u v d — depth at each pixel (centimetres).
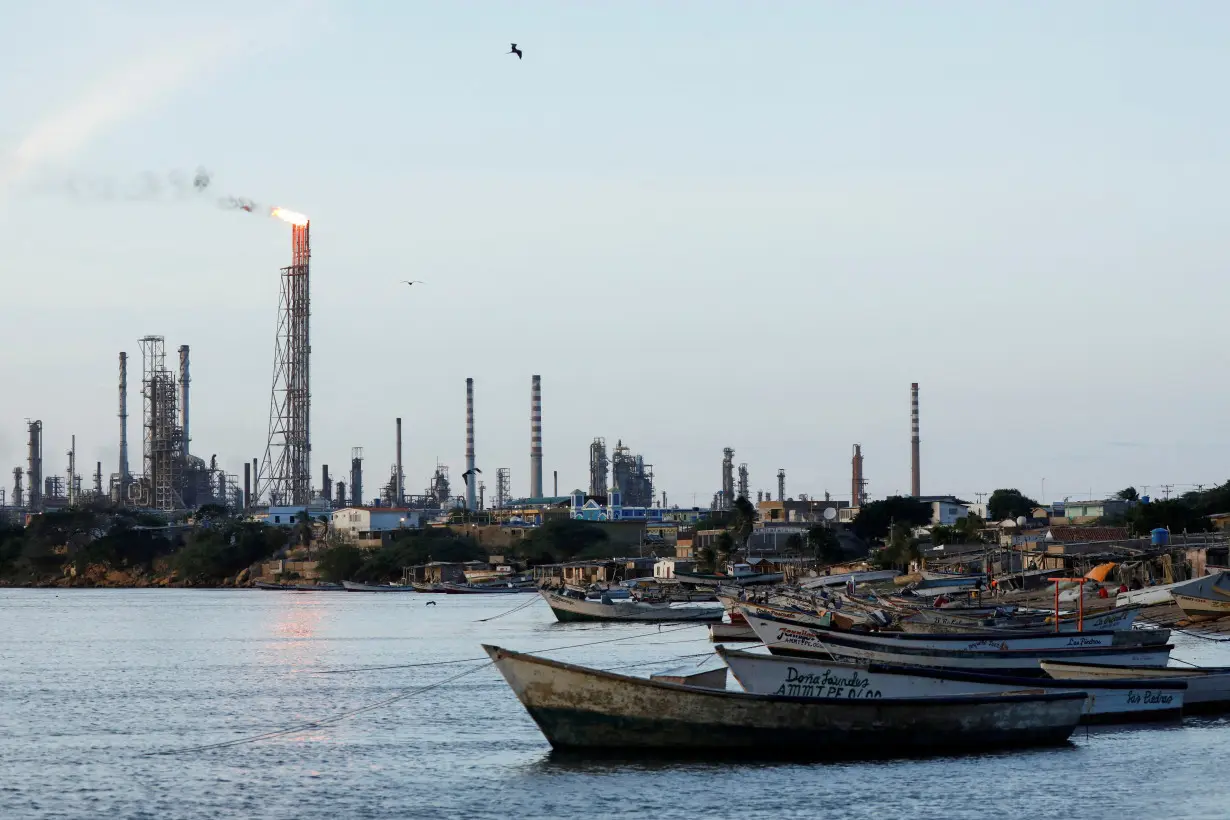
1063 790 5784
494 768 6556
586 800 5772
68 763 7044
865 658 8169
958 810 5519
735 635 12700
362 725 8138
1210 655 10469
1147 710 7194
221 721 8506
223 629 18388
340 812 5825
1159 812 5453
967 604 13512
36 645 15625
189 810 5934
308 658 13162
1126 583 16812
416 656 13125
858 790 5822
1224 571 12962
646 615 17862
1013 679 6812
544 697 6334
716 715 6231
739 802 5672
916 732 6325
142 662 13050
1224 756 6381
